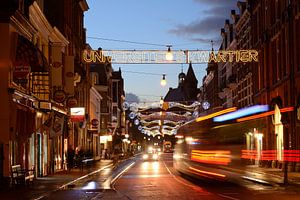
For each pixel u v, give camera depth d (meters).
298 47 40.19
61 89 40.94
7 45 28.78
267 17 50.41
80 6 59.72
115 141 106.12
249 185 30.00
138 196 23.89
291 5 41.38
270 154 47.12
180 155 34.53
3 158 28.31
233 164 25.52
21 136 31.00
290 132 41.62
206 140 27.16
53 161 42.75
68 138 51.31
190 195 24.02
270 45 48.97
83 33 63.25
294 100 40.91
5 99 28.66
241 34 67.81
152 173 44.34
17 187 28.83
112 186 30.62
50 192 26.47
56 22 48.12
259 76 53.81
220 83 90.06
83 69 61.94
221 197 22.88
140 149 166.88
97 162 70.12
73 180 34.84
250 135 31.12
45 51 39.56
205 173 27.23
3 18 28.67
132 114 81.12
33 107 33.66
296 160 40.66
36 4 34.06
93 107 77.12
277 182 31.42
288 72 42.50
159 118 84.75
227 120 25.83
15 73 28.39
